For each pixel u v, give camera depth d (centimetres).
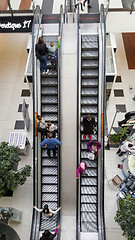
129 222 696
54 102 938
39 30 1019
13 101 1234
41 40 832
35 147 859
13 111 1201
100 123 895
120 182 934
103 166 858
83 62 967
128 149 898
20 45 1457
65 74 937
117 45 1445
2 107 1216
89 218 854
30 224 881
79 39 980
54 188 899
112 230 863
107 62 1051
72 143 896
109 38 1176
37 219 852
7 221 812
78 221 829
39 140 889
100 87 906
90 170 905
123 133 1004
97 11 1178
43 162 912
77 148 862
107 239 841
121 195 876
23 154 1046
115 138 1035
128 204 725
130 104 1205
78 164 847
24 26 1103
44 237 661
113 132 1105
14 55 1413
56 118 932
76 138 895
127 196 776
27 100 1233
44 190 897
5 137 1112
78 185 843
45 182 900
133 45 1445
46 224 853
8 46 1454
